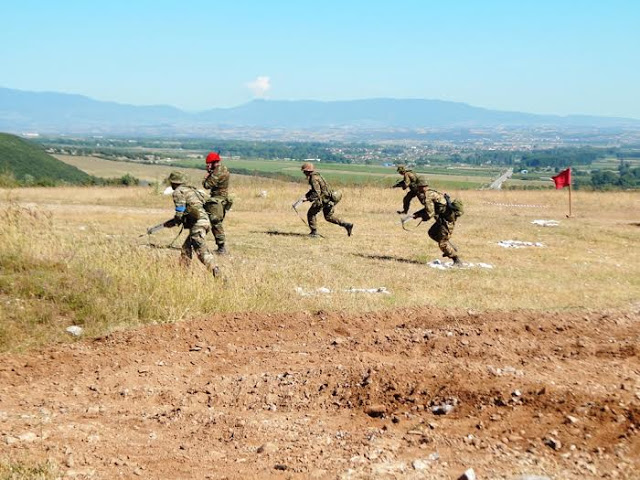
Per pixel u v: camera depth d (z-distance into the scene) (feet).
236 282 32.19
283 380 20.99
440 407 18.13
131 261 32.14
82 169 284.00
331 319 28.68
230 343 25.59
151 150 648.79
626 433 16.14
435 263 46.70
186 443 16.85
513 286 39.24
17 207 39.55
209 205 43.57
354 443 16.52
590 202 102.78
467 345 23.54
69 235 40.14
